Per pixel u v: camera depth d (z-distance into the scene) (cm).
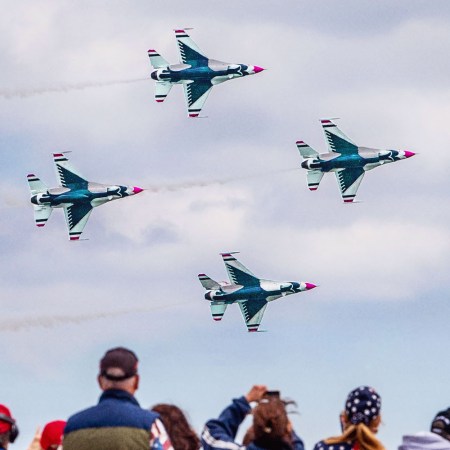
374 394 6738
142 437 6116
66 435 6175
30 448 6738
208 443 6650
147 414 6197
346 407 6781
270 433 6312
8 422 6644
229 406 6788
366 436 6569
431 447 6700
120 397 6231
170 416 6856
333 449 6644
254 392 6812
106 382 6250
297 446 6619
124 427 6112
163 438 6188
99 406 6203
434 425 7006
